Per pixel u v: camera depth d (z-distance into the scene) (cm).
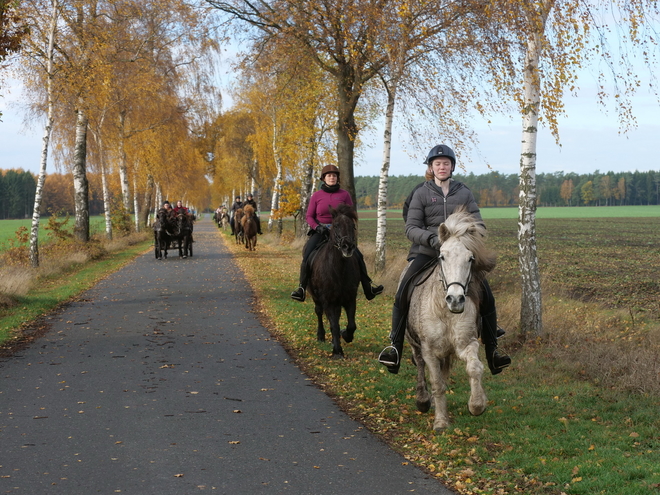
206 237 4591
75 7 2127
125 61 2759
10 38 1326
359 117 2573
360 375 802
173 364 871
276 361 895
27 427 596
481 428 586
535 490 447
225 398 703
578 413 630
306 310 1333
